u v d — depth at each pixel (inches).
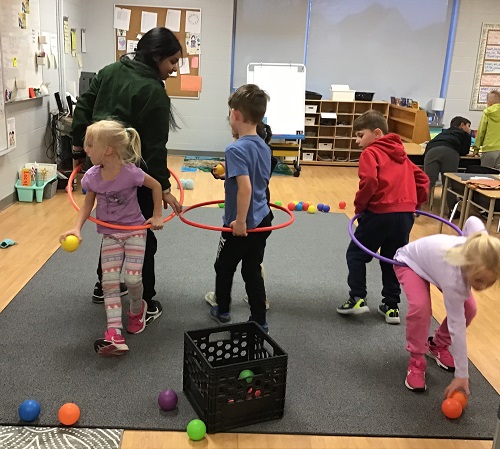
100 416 77.2
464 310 79.7
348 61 314.7
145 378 87.2
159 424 76.2
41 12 218.4
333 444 74.4
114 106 96.2
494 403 85.0
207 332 84.7
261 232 96.1
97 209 93.4
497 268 67.6
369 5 306.5
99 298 113.3
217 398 73.9
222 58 303.0
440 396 86.8
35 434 72.9
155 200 93.3
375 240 107.7
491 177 185.6
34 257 140.1
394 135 107.8
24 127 204.8
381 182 104.4
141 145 97.2
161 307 110.9
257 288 99.6
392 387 88.6
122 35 295.1
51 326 103.0
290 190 244.5
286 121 281.7
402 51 314.2
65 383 84.7
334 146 313.1
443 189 193.6
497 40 308.5
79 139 104.6
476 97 317.1
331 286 130.2
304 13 304.3
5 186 188.9
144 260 102.6
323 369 93.2
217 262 102.3
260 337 86.0
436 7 307.0
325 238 168.2
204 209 196.5
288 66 289.0
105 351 90.7
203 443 73.1
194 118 311.3
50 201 201.0
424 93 320.8
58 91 244.7
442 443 75.8
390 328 109.8
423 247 83.5
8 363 89.6
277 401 78.4
